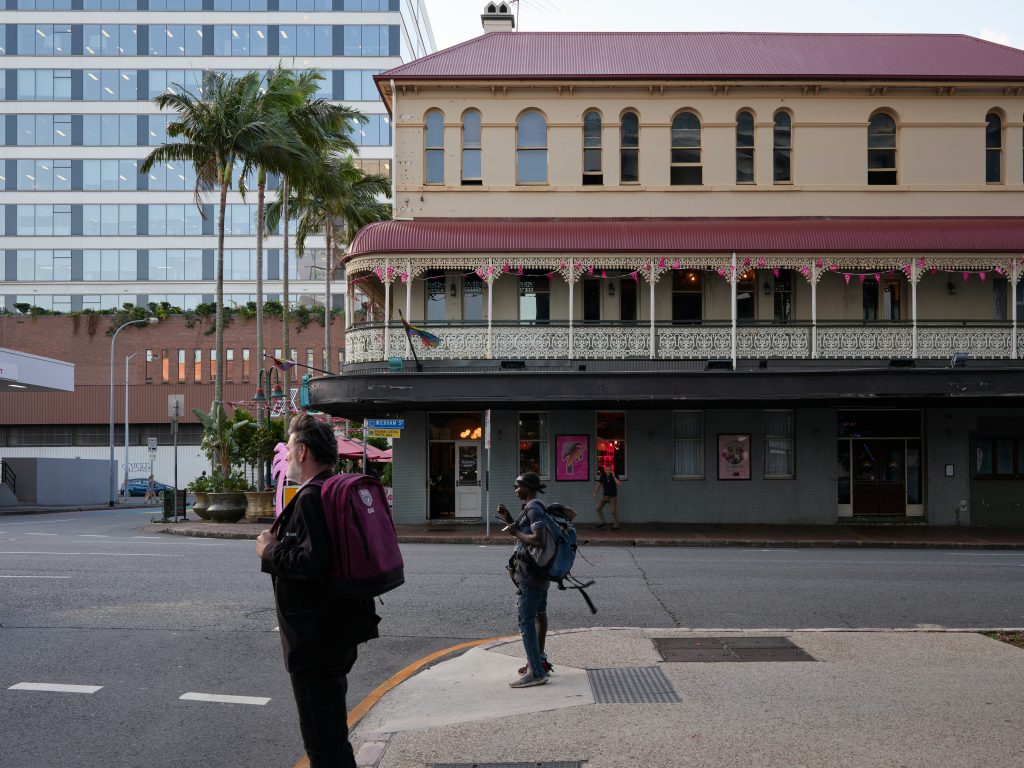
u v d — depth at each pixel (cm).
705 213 2572
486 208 2578
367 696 741
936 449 2528
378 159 6462
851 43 2900
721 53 2791
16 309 6069
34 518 3491
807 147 2581
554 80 2561
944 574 1471
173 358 6016
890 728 596
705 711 641
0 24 6588
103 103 6600
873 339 2398
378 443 3862
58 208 6588
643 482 2516
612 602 1183
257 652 892
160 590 1230
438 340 2341
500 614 1103
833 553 1900
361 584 408
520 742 577
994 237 2362
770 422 2541
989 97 2583
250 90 3111
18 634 959
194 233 6619
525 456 2545
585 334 2414
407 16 6912
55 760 591
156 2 6600
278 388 3206
